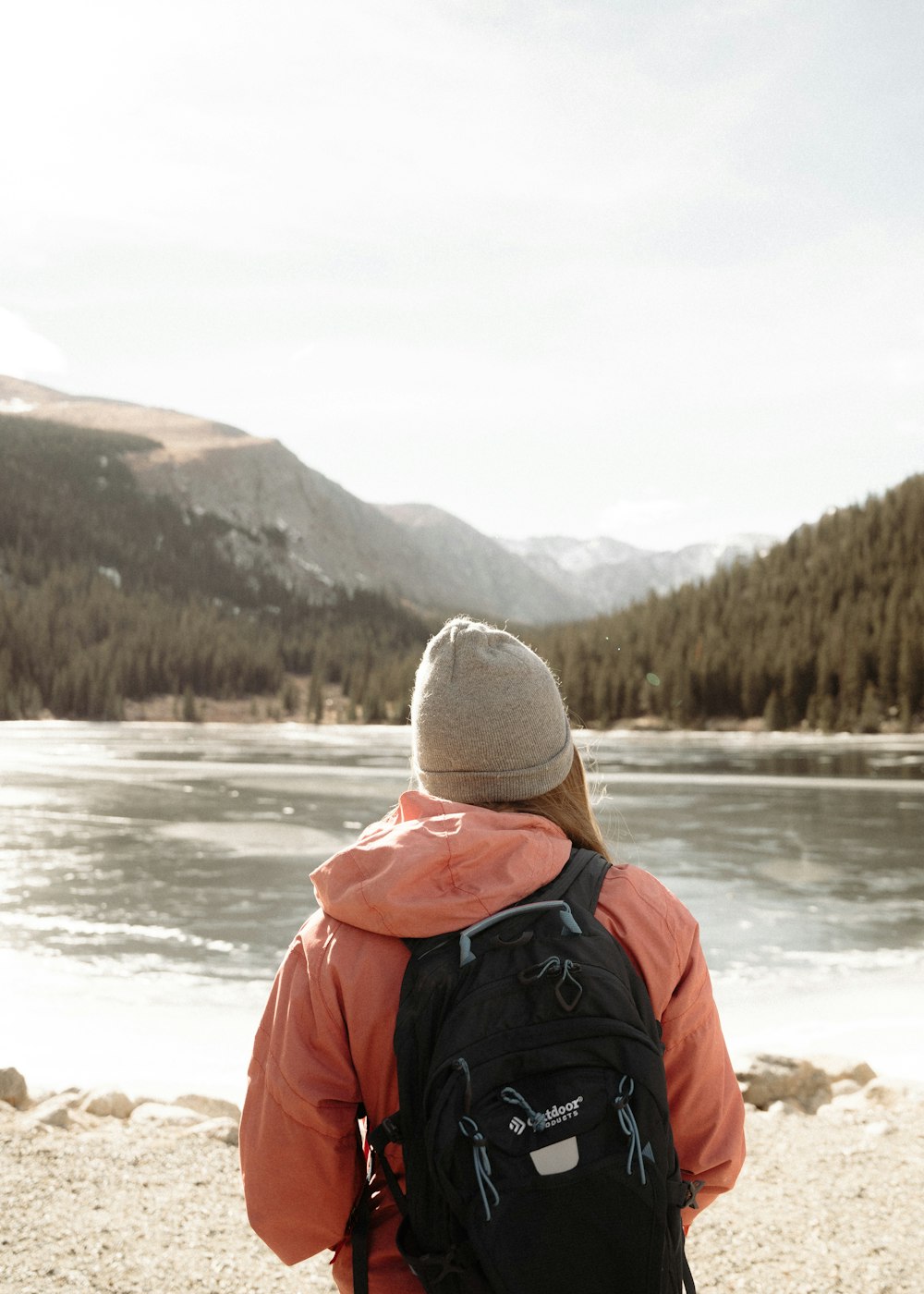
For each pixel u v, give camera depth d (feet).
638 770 156.97
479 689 4.70
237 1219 11.68
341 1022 4.19
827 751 229.25
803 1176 13.74
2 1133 14.53
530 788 4.72
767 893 51.80
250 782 124.88
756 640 380.17
